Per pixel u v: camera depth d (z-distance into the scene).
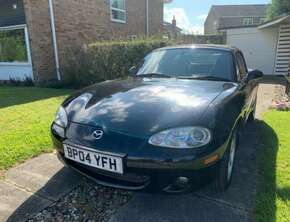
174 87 2.82
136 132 2.15
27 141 3.81
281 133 4.24
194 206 2.38
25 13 9.34
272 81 11.14
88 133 2.30
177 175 2.05
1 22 10.27
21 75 10.47
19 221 2.21
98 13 11.88
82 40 11.23
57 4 9.95
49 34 9.91
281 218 2.18
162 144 2.06
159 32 13.93
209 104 2.34
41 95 7.72
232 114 2.44
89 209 2.36
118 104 2.50
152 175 2.07
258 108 6.24
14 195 2.55
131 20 14.09
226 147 2.26
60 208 2.38
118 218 2.25
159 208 2.37
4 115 5.30
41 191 2.63
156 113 2.27
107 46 8.96
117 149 2.12
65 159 2.53
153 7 15.81
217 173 2.21
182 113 2.21
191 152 2.02
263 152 3.46
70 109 2.63
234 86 3.00
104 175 2.27
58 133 2.52
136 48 8.61
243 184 2.71
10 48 10.62
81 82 9.48
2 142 3.76
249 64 14.34
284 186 2.64
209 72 3.29
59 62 10.34
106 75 9.12
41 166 3.13
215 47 3.68
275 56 13.59
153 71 3.54
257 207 2.32
